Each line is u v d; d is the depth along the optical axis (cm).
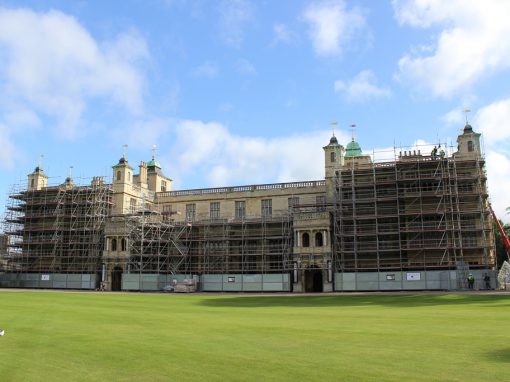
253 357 1491
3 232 9150
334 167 7869
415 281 6638
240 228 8331
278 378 1226
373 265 7094
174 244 8125
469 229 6719
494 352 1541
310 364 1380
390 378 1209
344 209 7288
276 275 7388
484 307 3494
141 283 7794
